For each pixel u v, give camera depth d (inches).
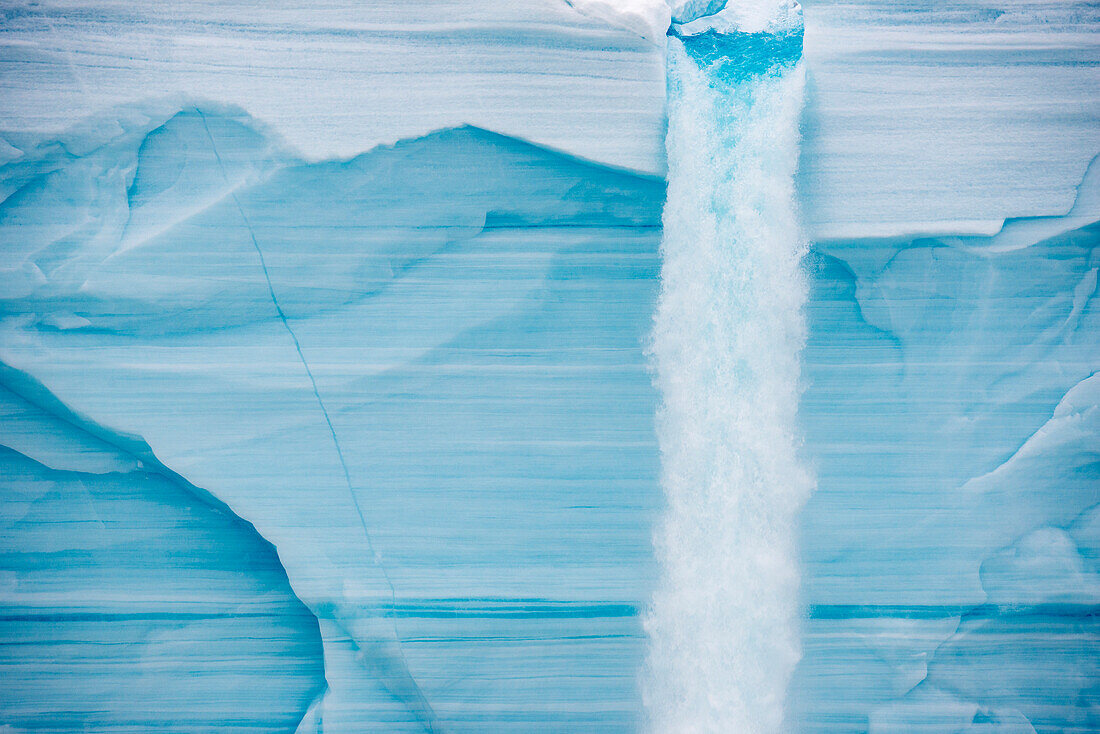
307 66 1679.4
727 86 1689.2
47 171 1684.3
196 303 1689.2
